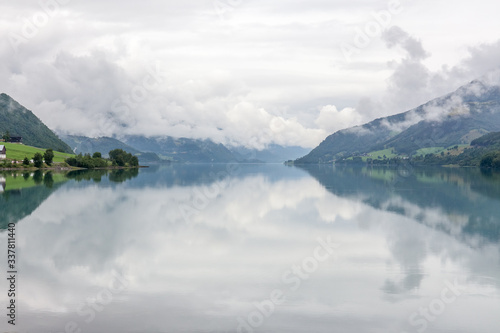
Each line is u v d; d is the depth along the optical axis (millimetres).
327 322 30688
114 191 120500
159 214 78625
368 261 46625
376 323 30578
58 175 192625
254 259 47344
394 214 79812
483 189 133500
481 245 54469
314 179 195375
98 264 45062
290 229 64938
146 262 46000
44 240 56094
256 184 158375
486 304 34188
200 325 30062
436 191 127125
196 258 47688
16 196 103500
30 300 34656
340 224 69062
